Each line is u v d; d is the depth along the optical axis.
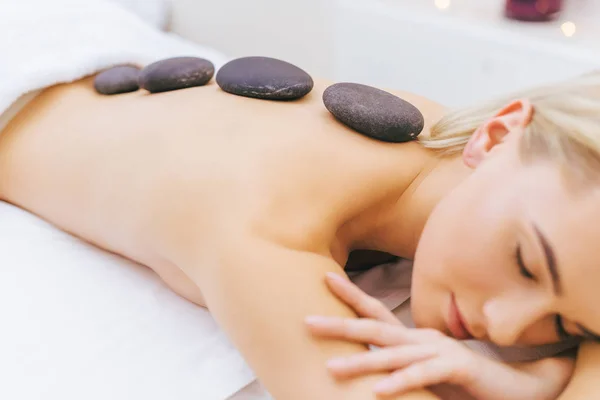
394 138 0.66
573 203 0.46
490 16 1.22
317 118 0.67
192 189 0.59
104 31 0.92
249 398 0.59
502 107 0.62
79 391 0.56
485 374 0.50
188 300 0.68
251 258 0.53
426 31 1.20
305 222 0.57
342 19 1.29
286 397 0.50
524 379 0.52
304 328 0.50
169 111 0.70
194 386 0.58
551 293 0.47
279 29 1.37
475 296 0.52
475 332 0.53
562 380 0.54
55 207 0.74
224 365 0.60
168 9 1.43
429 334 0.52
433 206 0.66
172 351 0.61
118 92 0.80
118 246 0.69
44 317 0.63
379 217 0.66
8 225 0.77
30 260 0.71
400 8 1.24
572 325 0.49
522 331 0.49
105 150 0.69
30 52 0.83
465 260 0.52
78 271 0.70
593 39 1.11
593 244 0.45
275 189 0.57
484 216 0.51
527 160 0.52
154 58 0.90
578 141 0.50
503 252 0.50
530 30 1.15
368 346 0.53
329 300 0.53
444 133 0.68
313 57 1.36
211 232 0.56
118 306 0.66
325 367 0.49
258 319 0.51
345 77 1.34
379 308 0.54
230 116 0.66
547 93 0.59
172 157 0.63
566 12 1.21
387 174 0.64
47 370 0.58
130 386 0.57
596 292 0.45
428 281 0.55
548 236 0.46
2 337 0.61
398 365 0.49
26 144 0.78
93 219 0.69
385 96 0.67
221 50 1.47
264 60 0.73
